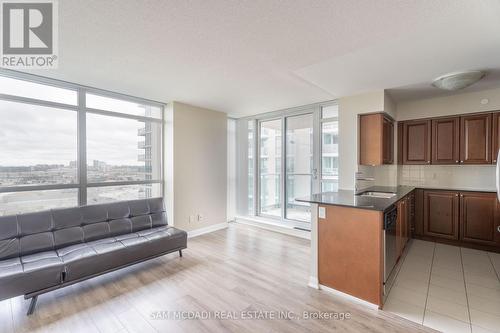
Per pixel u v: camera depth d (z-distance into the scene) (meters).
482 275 2.72
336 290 2.39
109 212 3.13
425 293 2.36
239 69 2.70
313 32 1.92
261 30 1.90
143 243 2.84
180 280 2.65
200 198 4.49
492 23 1.78
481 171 3.72
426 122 3.93
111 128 3.61
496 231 3.34
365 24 1.81
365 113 3.54
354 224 2.29
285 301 2.26
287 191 4.83
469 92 3.57
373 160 3.48
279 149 4.92
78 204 3.23
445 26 1.82
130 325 1.92
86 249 2.55
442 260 3.13
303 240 4.08
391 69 2.68
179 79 3.02
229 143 5.42
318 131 4.29
